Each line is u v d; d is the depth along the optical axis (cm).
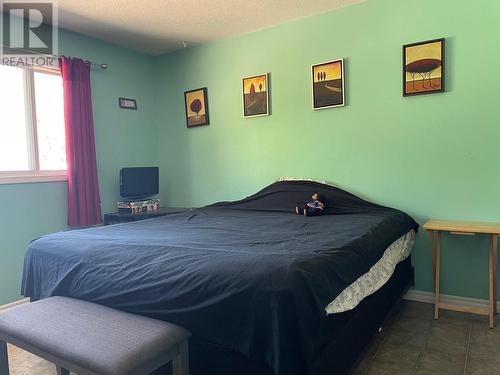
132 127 385
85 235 207
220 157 373
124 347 118
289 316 117
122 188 355
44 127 310
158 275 146
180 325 138
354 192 300
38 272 190
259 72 341
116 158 369
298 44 318
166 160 410
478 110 250
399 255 234
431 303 270
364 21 287
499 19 241
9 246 280
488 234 245
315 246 162
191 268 142
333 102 303
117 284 155
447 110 260
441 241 266
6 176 278
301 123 322
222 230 222
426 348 200
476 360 187
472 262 258
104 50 356
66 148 311
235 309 126
